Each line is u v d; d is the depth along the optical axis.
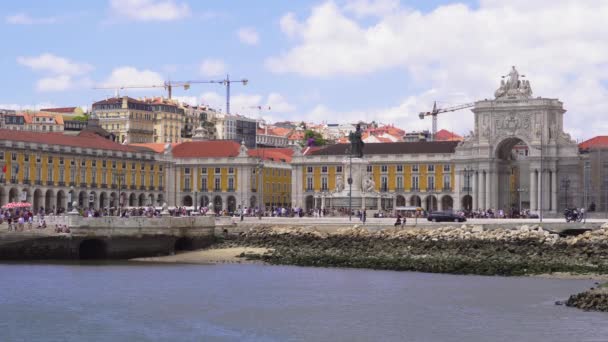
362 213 92.88
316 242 80.06
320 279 62.12
